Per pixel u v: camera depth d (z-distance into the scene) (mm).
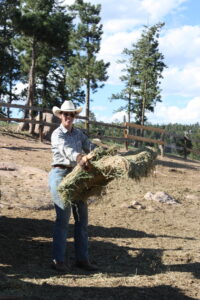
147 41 47188
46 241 6070
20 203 7992
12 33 36031
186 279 4816
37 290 4066
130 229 7316
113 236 6730
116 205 9203
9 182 9086
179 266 5371
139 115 50938
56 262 4844
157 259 5629
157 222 8109
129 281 4590
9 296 3799
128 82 49469
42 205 8102
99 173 4660
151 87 46188
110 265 5230
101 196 5137
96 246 6035
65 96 44281
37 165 11820
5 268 4715
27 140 18031
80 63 39062
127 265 5273
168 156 23188
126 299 4031
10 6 27172
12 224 6762
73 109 4898
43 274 4641
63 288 4195
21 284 4141
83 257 4996
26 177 9711
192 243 6688
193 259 5742
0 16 27578
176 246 6406
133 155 4781
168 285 4547
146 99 46969
